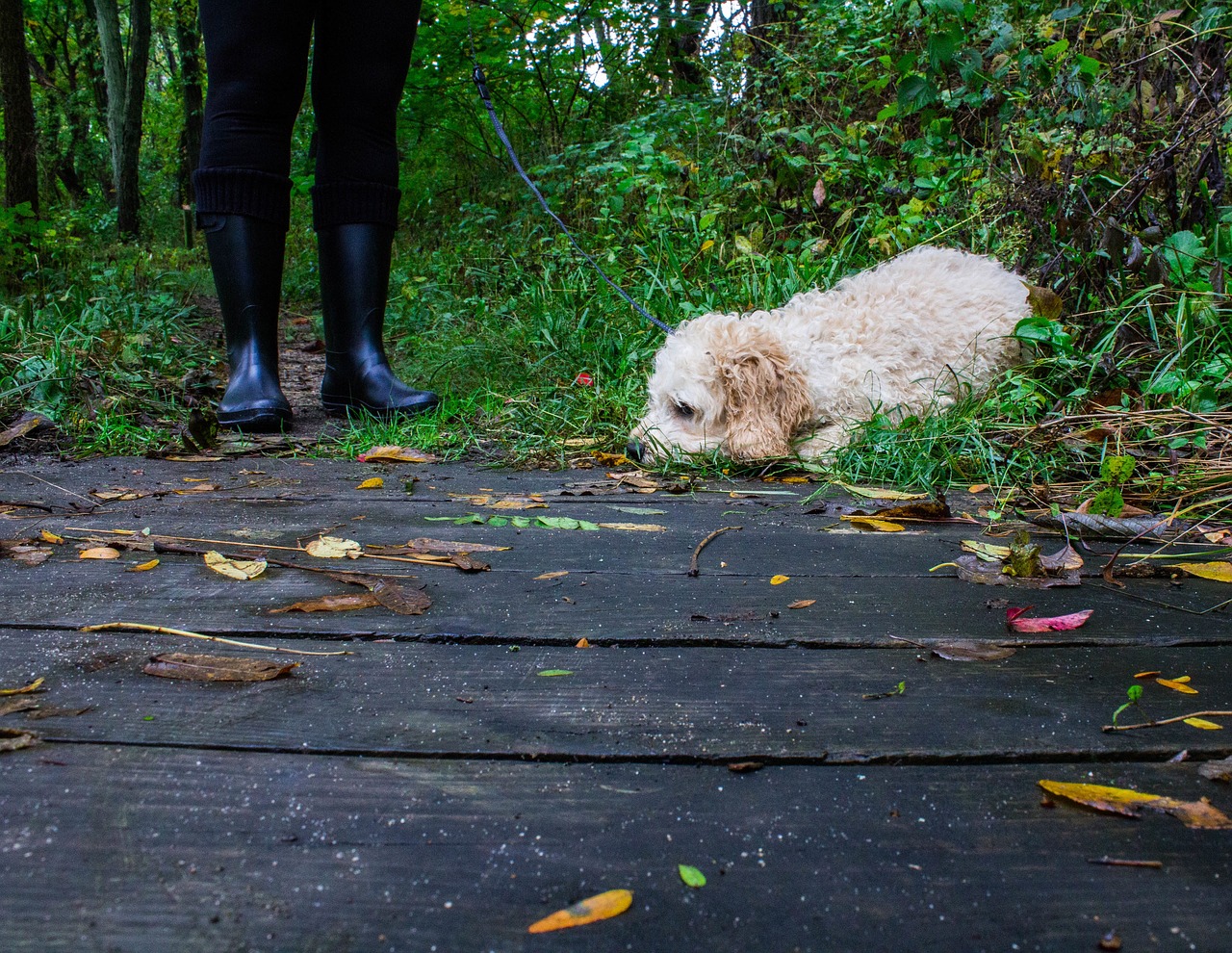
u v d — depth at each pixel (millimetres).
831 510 2574
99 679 1354
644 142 5824
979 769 1128
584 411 3939
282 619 1614
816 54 5930
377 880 896
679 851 952
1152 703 1312
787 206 5328
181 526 2293
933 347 3578
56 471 3092
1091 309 3686
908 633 1582
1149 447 2910
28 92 8031
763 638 1543
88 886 876
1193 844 969
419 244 9562
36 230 6910
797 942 819
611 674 1403
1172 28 3686
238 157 3682
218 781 1073
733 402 3414
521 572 1922
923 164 4613
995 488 2760
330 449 3553
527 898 873
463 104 9945
